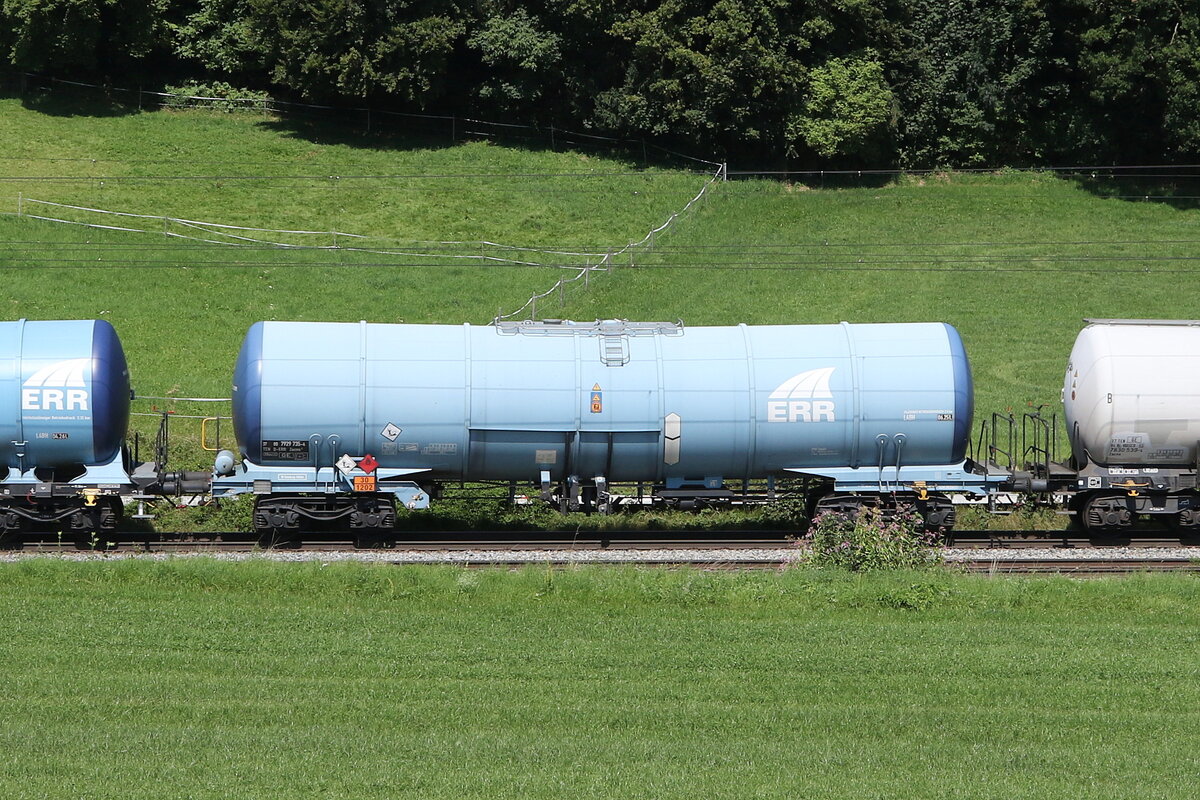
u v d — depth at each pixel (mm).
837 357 79500
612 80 189625
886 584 67625
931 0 193500
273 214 158125
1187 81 168500
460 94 194125
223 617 61625
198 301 132000
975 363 126000
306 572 68625
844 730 48344
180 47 199500
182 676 53125
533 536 82438
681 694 51969
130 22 192500
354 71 180250
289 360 77188
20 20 185875
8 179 160125
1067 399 86188
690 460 79688
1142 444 82062
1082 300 143250
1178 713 51031
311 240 150375
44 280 132875
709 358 79438
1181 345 82500
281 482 78000
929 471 80250
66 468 79188
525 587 67312
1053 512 89062
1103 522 82875
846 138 179000
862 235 164625
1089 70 177500
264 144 182500
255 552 77312
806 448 79375
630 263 149125
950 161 191625
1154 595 68000
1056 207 175750
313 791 41625
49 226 145125
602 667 55250
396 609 64500
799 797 41750
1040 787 43000
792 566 72625
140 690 51312
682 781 42875
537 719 48812
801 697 52000
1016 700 52156
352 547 79875
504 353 79000
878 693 52594
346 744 45688
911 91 189125
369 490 77875
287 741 45906
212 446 102625
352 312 132500
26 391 75875
